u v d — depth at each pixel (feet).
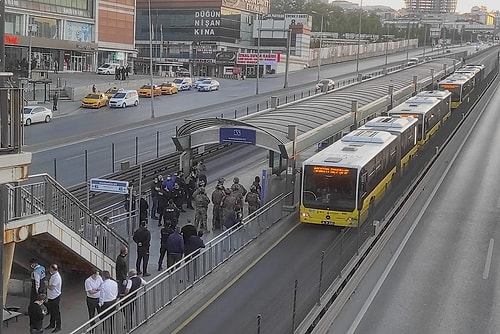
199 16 388.16
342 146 92.22
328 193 81.00
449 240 78.84
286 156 89.40
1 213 34.99
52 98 198.08
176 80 258.57
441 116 156.25
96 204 83.20
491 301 59.52
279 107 123.03
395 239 79.20
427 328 53.36
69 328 50.49
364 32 640.17
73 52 269.85
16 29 235.40
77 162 115.65
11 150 36.99
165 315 52.11
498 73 323.98
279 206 85.10
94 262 59.26
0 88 36.06
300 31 391.86
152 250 72.18
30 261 58.54
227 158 131.44
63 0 257.75
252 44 409.08
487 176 117.70
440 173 120.16
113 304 46.34
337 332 52.37
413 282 64.23
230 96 236.02
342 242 64.75
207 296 57.98
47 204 53.57
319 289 55.11
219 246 65.00
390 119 115.75
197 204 78.59
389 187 91.91
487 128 172.24
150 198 89.30
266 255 71.00
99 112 184.34
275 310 53.98
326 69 389.39
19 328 50.67
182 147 95.96
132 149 130.82
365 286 63.00
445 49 583.99
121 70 246.88
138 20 405.39
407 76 219.00
